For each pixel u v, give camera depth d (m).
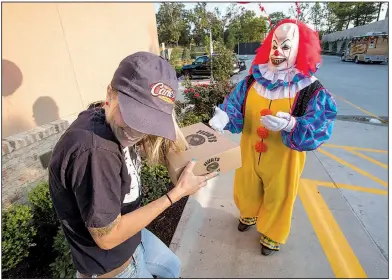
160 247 1.54
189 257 2.22
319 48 1.78
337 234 2.44
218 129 1.89
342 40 33.75
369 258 2.18
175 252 2.12
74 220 1.06
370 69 15.35
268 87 1.82
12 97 2.57
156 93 0.92
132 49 4.65
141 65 0.91
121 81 0.91
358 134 4.96
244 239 2.39
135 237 1.28
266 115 1.67
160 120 0.94
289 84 1.76
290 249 2.29
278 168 1.90
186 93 5.68
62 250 1.86
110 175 0.91
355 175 3.46
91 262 1.16
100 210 0.90
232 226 2.54
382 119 5.80
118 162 0.94
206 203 2.88
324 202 2.90
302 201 2.91
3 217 1.95
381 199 2.93
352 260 2.17
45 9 2.87
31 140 2.53
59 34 3.07
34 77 2.78
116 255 1.18
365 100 7.50
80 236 1.10
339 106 6.90
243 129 2.04
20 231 1.93
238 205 2.36
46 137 2.71
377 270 2.08
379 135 4.90
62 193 0.98
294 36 1.72
